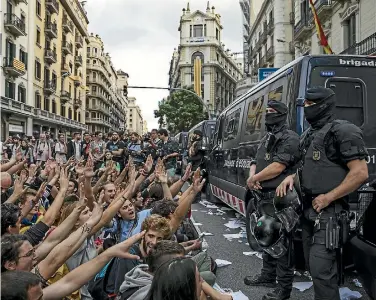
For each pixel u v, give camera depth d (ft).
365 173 9.86
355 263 11.14
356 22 59.72
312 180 10.57
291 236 12.78
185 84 254.47
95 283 11.59
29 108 129.70
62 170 13.19
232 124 28.55
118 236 14.58
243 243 22.00
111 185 16.26
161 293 6.34
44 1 147.84
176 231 13.79
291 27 104.58
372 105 16.76
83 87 216.33
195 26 255.50
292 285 14.35
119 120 431.43
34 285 6.38
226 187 28.81
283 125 13.52
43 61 147.84
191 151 39.17
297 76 16.65
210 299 8.99
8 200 14.67
